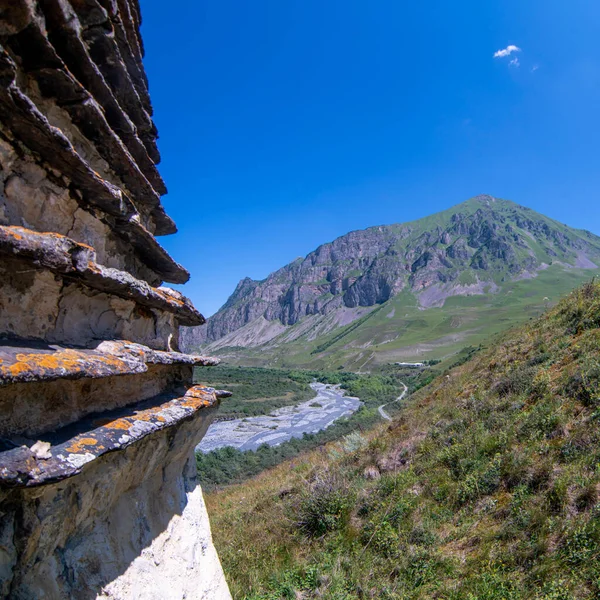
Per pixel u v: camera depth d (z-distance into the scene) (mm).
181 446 4270
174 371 4590
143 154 4242
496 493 5871
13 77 2031
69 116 2998
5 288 2277
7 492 1997
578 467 5281
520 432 6699
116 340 3268
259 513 8227
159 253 4328
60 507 2355
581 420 6113
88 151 3340
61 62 2559
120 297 3367
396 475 7453
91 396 2877
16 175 2459
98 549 2926
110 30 3297
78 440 2400
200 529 4793
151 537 3693
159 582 3496
